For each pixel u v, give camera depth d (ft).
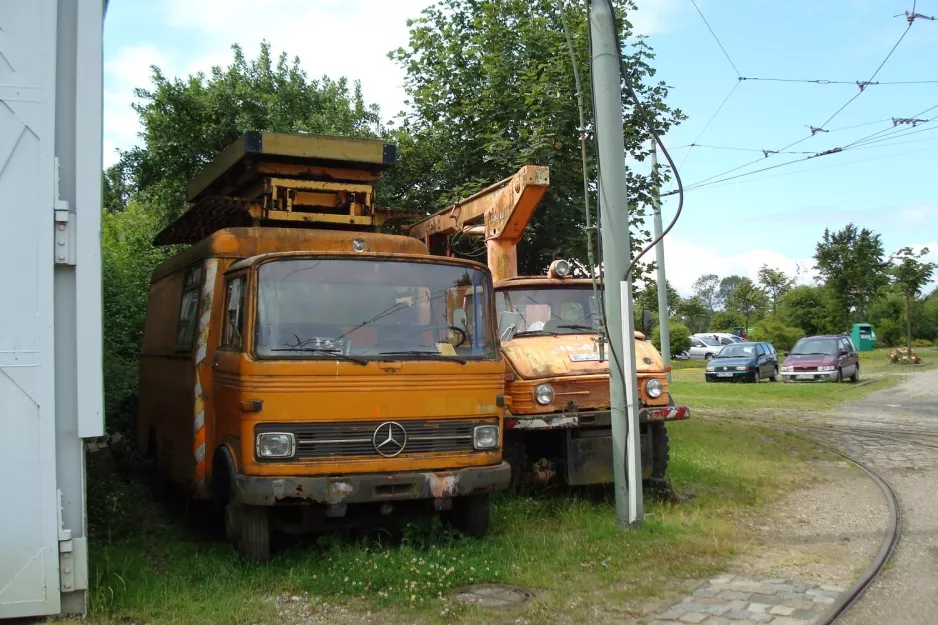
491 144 41.57
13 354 16.71
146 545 23.48
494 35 44.98
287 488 19.69
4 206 16.81
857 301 155.94
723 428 48.75
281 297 21.16
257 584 19.69
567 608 17.75
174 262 30.19
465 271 23.25
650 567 20.75
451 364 21.81
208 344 24.12
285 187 28.12
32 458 16.74
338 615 17.61
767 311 242.37
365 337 21.50
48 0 17.28
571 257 41.29
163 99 54.44
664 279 59.98
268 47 60.80
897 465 36.78
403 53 48.26
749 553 22.26
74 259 17.24
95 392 17.26
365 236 26.00
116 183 66.85
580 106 25.46
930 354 169.78
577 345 28.89
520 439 28.22
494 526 24.62
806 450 40.93
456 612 17.57
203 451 23.79
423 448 21.40
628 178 43.73
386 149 29.22
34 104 17.08
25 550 16.62
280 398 20.15
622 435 24.47
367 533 22.99
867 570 20.15
